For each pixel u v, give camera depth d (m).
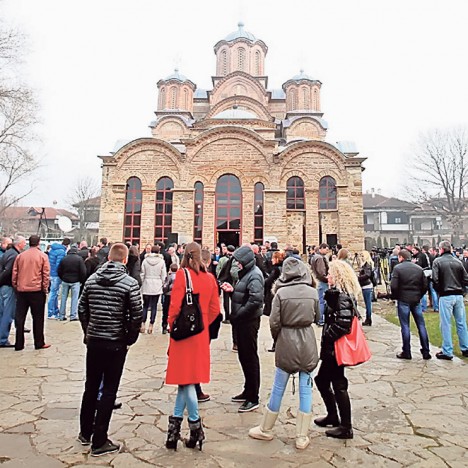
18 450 4.58
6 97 27.09
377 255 22.98
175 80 46.41
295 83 46.81
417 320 8.98
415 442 4.89
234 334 9.59
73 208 72.25
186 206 27.80
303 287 5.04
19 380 7.12
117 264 5.02
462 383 7.20
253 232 27.50
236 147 28.36
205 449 4.68
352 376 7.60
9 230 65.19
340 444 4.84
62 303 13.13
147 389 6.75
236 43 47.12
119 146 32.50
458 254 23.84
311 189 27.92
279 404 4.91
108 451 4.53
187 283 4.95
